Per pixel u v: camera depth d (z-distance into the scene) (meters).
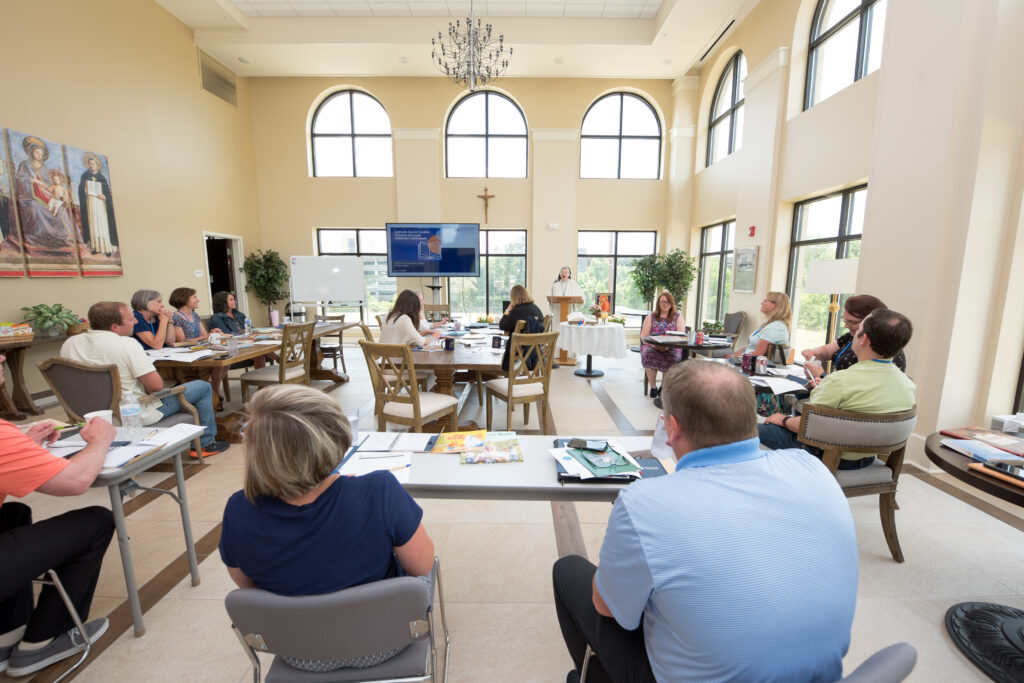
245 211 7.48
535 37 6.27
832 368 2.69
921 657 1.45
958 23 2.48
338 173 8.00
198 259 6.33
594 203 8.02
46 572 1.32
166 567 1.88
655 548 0.68
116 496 1.41
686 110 7.58
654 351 4.45
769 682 0.64
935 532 2.12
